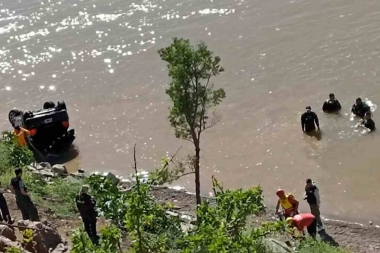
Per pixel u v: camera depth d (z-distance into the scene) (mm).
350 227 18422
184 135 16328
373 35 30125
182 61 15406
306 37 31047
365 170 21359
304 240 16609
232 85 27844
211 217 11094
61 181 20734
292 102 26016
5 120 28266
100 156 24344
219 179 21766
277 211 18312
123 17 37125
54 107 25688
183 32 34000
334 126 23984
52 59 33656
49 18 38688
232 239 10688
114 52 33250
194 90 15703
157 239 11078
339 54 29047
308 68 28375
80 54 33656
